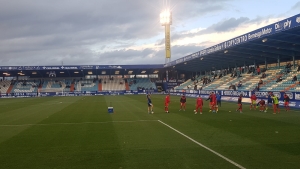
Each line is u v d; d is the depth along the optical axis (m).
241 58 44.44
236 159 8.73
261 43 30.91
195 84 61.88
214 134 12.94
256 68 45.91
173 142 11.29
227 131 13.71
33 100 48.41
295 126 15.03
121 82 79.00
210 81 57.31
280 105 27.11
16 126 16.39
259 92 30.38
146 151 9.88
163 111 24.45
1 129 15.30
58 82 76.38
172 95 64.19
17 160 8.99
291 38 27.44
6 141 12.01
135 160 8.78
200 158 8.91
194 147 10.39
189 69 69.44
